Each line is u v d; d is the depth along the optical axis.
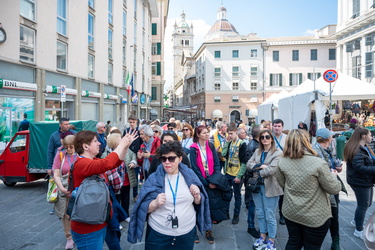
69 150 3.94
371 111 17.92
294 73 43.31
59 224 5.06
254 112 43.03
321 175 2.80
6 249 4.06
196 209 2.88
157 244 2.62
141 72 31.31
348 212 5.47
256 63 43.91
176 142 2.74
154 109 40.53
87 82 19.11
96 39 20.00
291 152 2.95
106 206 2.64
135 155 5.43
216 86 44.72
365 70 23.94
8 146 7.70
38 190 7.58
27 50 13.20
